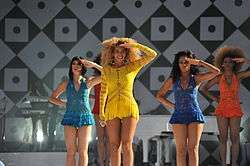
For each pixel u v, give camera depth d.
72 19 27.73
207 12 27.41
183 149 18.16
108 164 22.67
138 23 27.56
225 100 22.05
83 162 19.58
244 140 26.69
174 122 18.09
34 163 24.73
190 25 27.42
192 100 18.14
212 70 18.09
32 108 27.30
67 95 19.92
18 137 27.17
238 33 27.27
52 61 27.73
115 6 27.66
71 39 27.73
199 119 17.92
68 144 19.69
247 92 26.92
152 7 27.56
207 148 25.84
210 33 27.36
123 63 17.69
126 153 17.00
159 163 24.86
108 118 17.36
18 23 27.81
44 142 26.91
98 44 27.67
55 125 26.98
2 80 27.70
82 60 19.97
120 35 27.59
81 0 27.75
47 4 27.81
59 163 24.81
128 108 17.12
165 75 27.30
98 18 27.70
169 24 27.47
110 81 17.50
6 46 27.78
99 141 22.69
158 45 27.44
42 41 27.78
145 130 25.73
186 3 27.47
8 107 27.48
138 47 17.48
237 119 21.95
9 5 27.86
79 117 19.55
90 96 22.92
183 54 18.27
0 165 17.52
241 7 27.33
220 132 22.19
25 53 27.75
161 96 19.14
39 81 27.67
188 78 18.30
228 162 24.36
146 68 27.38
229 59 22.25
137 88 27.31
